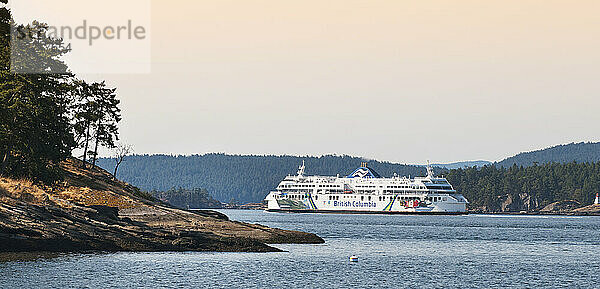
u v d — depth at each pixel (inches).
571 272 5007.4
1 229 4357.8
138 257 4574.3
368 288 4028.1
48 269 3949.3
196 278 4013.3
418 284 4242.1
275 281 4089.6
